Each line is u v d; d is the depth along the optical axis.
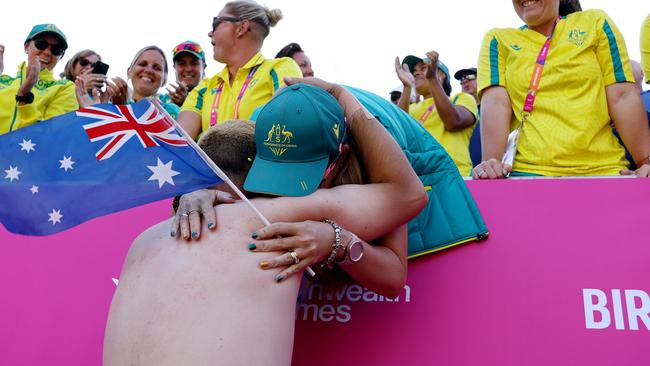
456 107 4.37
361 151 2.28
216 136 2.28
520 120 3.16
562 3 3.41
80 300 2.71
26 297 2.75
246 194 2.23
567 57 3.09
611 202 2.50
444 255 2.52
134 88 4.57
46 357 2.58
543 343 2.23
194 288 1.93
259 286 1.97
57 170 2.07
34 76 4.40
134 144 2.10
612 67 3.04
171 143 2.10
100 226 2.92
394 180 2.22
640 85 4.42
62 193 2.06
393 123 2.55
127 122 2.12
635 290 2.27
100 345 2.57
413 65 4.77
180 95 4.60
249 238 2.03
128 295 2.02
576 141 2.99
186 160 2.09
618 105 3.01
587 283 2.33
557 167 3.02
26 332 2.66
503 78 3.28
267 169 2.13
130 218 2.92
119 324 1.98
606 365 2.15
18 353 2.62
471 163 4.32
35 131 2.08
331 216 2.13
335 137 2.16
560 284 2.35
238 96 3.78
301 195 2.10
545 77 3.12
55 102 4.64
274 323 1.94
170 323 1.89
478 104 5.07
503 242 2.50
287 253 2.00
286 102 2.14
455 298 2.39
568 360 2.18
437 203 2.57
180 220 2.08
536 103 3.12
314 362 2.37
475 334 2.30
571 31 3.14
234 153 2.25
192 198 2.14
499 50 3.32
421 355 2.30
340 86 2.33
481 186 2.69
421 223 2.54
